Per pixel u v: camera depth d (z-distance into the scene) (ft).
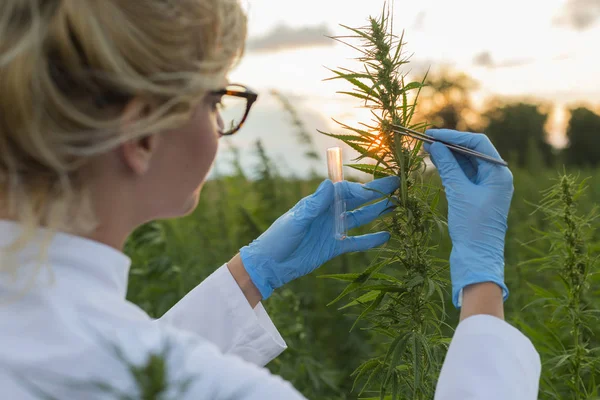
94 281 4.05
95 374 3.66
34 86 3.69
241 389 3.79
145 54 3.90
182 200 4.64
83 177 4.06
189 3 4.07
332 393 15.25
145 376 2.87
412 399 6.74
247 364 4.01
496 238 6.30
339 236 7.14
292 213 7.26
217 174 29.86
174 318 6.94
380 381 7.14
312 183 30.91
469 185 6.52
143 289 17.21
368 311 6.91
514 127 153.28
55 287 3.89
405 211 6.66
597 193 29.78
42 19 3.77
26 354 3.68
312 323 19.66
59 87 3.81
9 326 3.77
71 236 4.04
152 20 3.92
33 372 3.65
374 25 6.48
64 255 3.99
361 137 6.63
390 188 6.79
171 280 17.28
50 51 3.78
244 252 7.24
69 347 3.72
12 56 3.68
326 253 7.36
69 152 3.82
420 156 6.73
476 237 6.26
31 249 3.92
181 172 4.50
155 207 4.50
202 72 4.18
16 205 3.92
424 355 6.70
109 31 3.81
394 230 6.84
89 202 4.08
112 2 3.85
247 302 6.95
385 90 6.53
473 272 5.97
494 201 6.43
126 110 3.96
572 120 174.09
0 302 3.84
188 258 21.30
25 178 3.93
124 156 4.15
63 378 3.65
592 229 8.23
